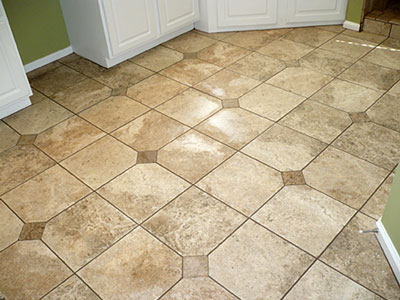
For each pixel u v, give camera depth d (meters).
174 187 2.23
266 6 3.67
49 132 2.72
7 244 1.99
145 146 2.54
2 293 1.77
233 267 1.81
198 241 1.94
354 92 2.89
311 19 3.76
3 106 2.83
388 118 2.63
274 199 2.13
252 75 3.16
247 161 2.37
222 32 3.86
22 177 2.38
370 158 2.34
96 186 2.28
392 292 1.68
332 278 1.74
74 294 1.75
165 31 3.59
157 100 2.96
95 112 2.88
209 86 3.07
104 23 3.14
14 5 3.16
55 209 2.16
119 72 3.34
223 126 2.65
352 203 2.08
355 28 3.68
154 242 1.95
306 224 1.99
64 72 3.39
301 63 3.27
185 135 2.60
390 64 3.18
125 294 1.74
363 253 1.84
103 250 1.93
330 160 2.34
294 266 1.80
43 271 1.85
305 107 2.78
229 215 2.06
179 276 1.79
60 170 2.40
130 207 2.14
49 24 3.43
